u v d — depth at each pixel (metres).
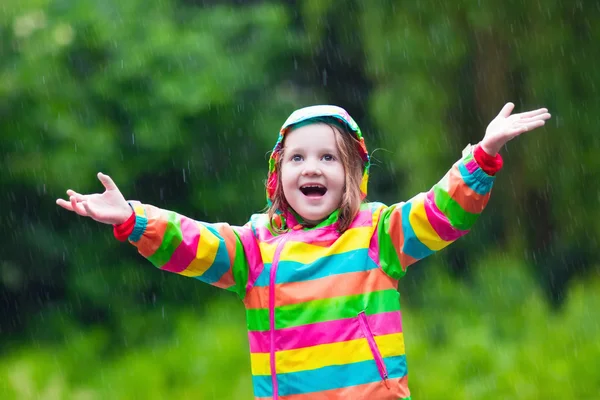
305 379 5.48
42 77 21.38
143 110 22.16
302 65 25.47
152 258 5.58
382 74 21.08
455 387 16.11
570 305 18.39
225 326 20.84
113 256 23.00
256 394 5.70
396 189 24.59
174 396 17.88
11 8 21.67
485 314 19.25
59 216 22.41
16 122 21.12
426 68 20.42
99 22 22.12
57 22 22.06
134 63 21.98
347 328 5.50
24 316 22.59
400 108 20.75
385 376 5.48
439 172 20.62
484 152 5.34
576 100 19.61
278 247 5.71
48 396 18.08
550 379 15.90
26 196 21.77
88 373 20.17
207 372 18.66
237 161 23.39
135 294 23.08
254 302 5.73
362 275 5.60
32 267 22.34
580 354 16.41
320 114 5.82
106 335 21.97
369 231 5.70
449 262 22.30
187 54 22.47
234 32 23.75
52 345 21.97
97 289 22.53
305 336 5.51
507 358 16.73
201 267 5.67
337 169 5.80
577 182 19.94
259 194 23.34
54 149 21.31
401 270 5.66
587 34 19.27
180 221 5.63
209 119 22.91
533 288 19.84
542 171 20.16
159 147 22.23
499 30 19.56
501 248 21.53
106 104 22.14
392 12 20.31
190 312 22.83
